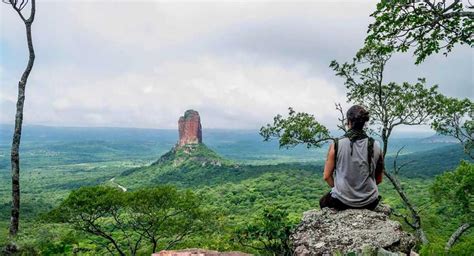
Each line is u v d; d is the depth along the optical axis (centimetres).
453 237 1764
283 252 582
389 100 1848
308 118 1688
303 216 468
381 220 430
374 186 452
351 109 465
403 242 399
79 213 2402
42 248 1174
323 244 404
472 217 1741
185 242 2847
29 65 1263
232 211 9219
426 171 16100
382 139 1872
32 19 1271
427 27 801
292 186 12406
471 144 1906
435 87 1797
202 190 12688
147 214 2552
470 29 783
